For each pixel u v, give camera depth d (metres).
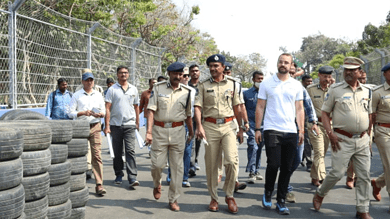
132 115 6.94
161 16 27.36
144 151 11.44
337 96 5.25
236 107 5.59
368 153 5.20
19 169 3.31
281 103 5.24
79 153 4.84
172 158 5.57
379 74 15.99
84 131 4.94
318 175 6.97
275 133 5.23
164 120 5.57
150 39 26.00
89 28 12.01
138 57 16.27
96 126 6.36
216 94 5.42
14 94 8.89
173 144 5.55
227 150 5.39
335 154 5.27
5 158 3.22
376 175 8.05
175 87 5.67
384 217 5.30
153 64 17.95
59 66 10.69
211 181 5.49
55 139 4.39
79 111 6.48
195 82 7.54
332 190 6.82
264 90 5.34
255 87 7.26
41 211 3.85
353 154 5.21
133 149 6.84
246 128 5.72
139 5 22.27
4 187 3.18
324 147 7.19
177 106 5.59
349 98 5.19
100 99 6.68
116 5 19.83
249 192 6.59
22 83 9.34
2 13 8.62
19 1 8.73
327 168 8.98
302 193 6.57
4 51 8.71
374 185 6.12
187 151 6.90
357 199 5.17
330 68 6.85
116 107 6.88
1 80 8.66
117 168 7.04
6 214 3.15
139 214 5.27
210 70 5.45
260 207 5.68
